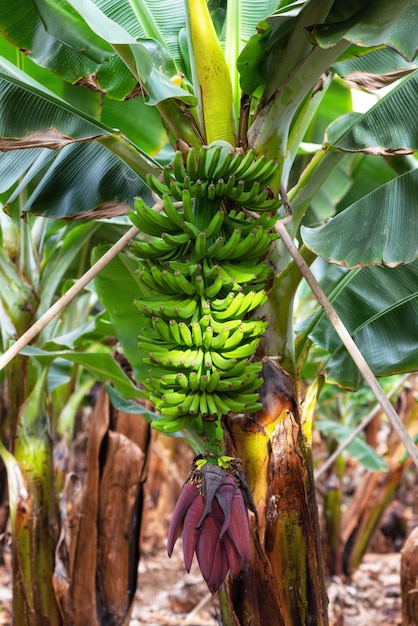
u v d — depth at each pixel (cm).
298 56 234
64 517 406
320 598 248
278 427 244
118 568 408
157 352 215
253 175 223
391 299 324
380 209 263
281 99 238
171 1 315
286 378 249
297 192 275
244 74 244
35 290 383
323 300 206
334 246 257
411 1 205
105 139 264
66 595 377
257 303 216
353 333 318
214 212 225
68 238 391
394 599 723
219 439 212
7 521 861
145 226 222
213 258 221
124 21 303
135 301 222
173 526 202
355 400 864
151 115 380
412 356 304
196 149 243
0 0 261
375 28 208
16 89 266
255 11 288
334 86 462
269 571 240
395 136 278
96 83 292
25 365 375
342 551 810
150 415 371
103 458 417
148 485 1062
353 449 733
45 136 265
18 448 374
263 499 242
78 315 498
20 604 369
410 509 1202
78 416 930
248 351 211
